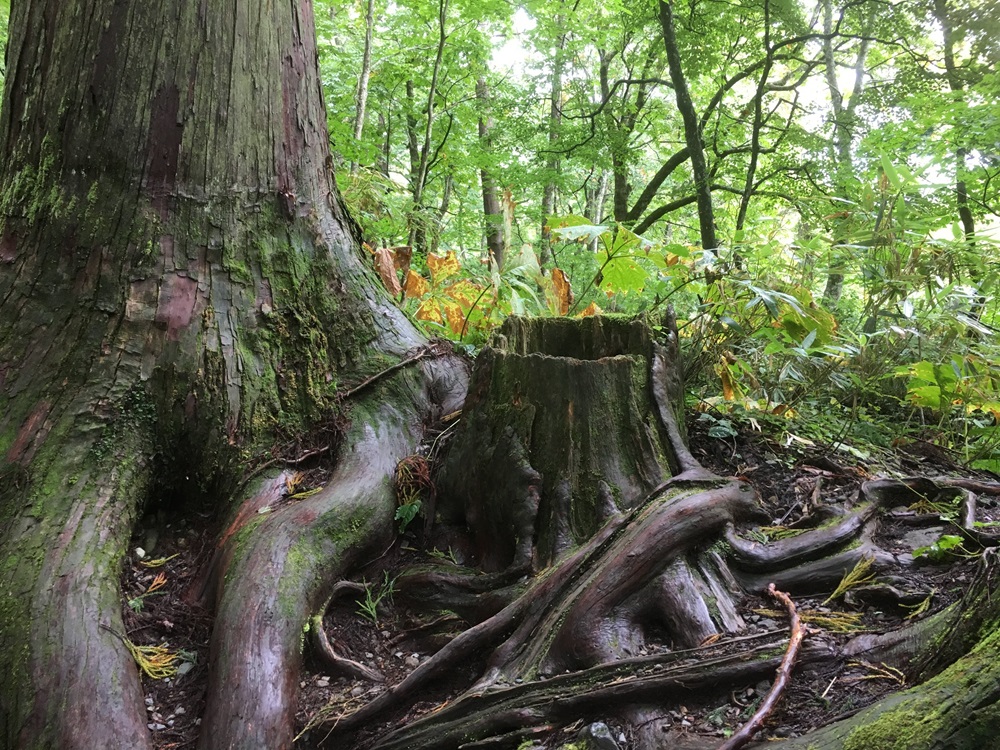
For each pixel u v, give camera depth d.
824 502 2.44
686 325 3.55
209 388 2.71
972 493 2.31
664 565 2.03
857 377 3.30
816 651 1.64
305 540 2.38
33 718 1.80
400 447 2.92
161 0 2.76
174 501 2.69
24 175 2.78
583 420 2.43
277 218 3.03
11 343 2.59
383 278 4.02
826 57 10.67
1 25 7.14
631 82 12.33
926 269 3.21
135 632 2.24
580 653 1.86
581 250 9.22
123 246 2.68
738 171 11.23
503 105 12.02
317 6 9.27
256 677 1.95
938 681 1.24
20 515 2.28
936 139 7.88
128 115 2.72
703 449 2.88
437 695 1.98
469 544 2.59
